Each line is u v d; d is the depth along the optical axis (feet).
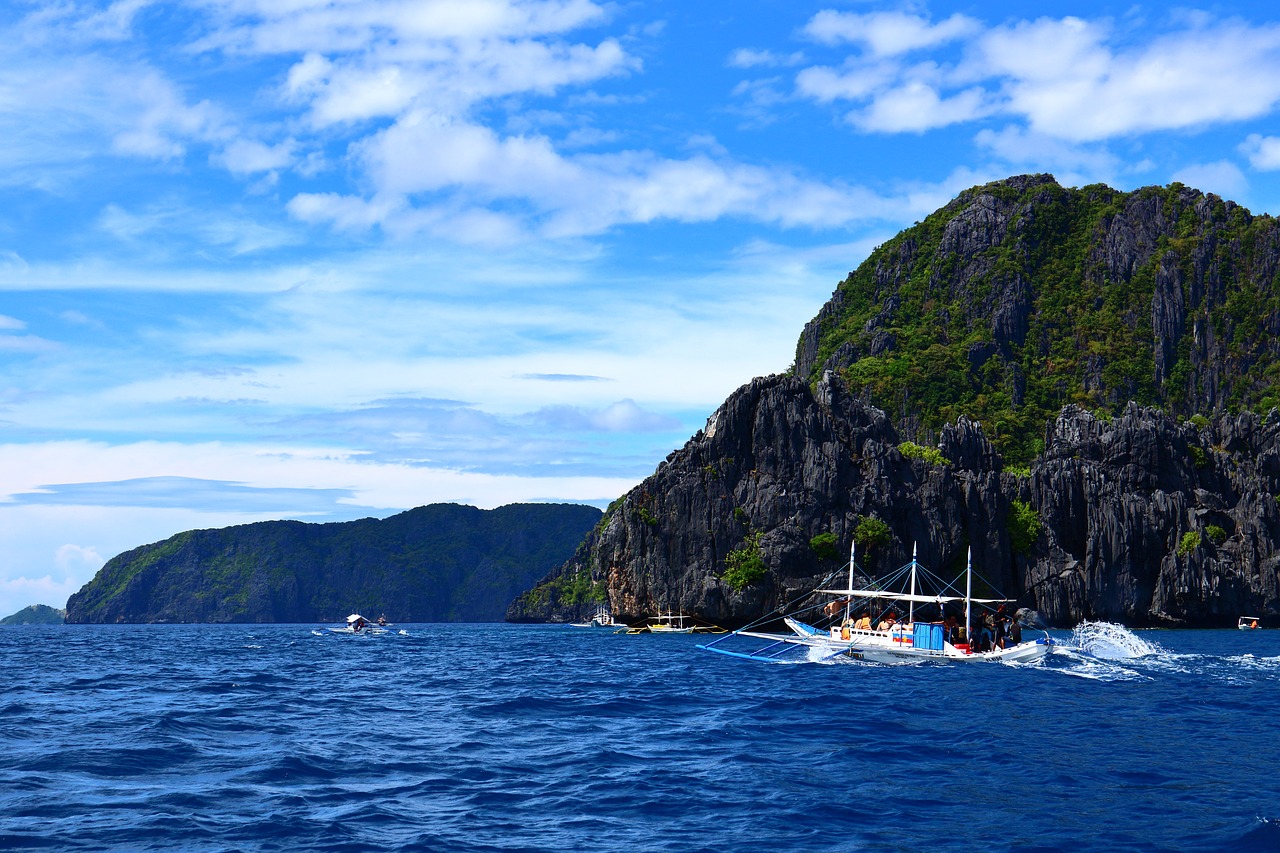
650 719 160.04
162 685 235.20
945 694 193.67
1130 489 614.34
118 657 395.34
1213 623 590.55
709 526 552.41
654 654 355.97
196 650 467.11
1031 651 270.87
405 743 135.33
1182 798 101.96
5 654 433.89
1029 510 591.37
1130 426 627.46
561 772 114.21
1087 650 319.88
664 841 86.02
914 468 563.48
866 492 540.52
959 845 85.25
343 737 140.77
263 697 201.05
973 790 105.29
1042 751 128.47
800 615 514.68
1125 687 207.72
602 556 593.01
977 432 618.85
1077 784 108.47
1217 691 200.64
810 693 196.54
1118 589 588.09
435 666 303.89
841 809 96.99
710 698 189.37
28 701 192.75
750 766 117.91
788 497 539.70
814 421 558.15
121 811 94.07
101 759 120.06
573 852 82.53
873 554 526.98
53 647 531.09
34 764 116.67
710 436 574.97
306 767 115.96
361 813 94.27
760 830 89.61
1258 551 605.31
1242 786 107.76
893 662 278.46
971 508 565.94
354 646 488.44
